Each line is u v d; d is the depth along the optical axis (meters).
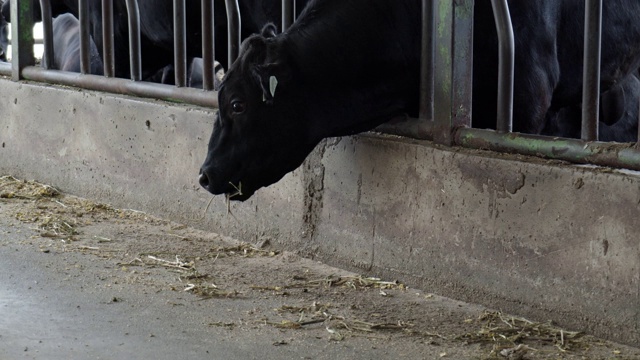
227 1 9.02
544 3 8.28
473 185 7.18
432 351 6.24
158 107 9.72
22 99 11.45
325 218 8.31
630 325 6.32
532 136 7.07
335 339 6.46
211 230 9.34
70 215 9.93
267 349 6.25
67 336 6.43
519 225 6.92
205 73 9.38
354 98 7.72
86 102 10.57
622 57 9.24
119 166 10.28
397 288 7.65
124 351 6.17
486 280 7.17
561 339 6.43
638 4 9.16
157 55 12.55
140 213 10.02
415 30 7.83
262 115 7.46
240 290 7.55
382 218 7.86
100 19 12.26
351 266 8.12
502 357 6.12
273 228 8.77
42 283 7.60
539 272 6.82
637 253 6.25
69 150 10.88
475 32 8.08
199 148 9.32
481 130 7.35
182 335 6.49
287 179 8.58
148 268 8.09
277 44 7.45
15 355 6.06
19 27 11.73
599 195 6.43
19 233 9.11
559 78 8.82
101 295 7.33
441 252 7.45
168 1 11.12
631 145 6.50
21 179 11.57
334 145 8.17
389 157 7.75
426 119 7.70
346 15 7.67
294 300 7.32
